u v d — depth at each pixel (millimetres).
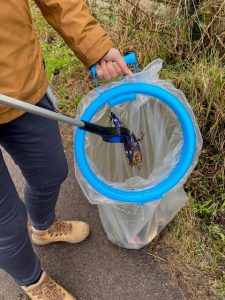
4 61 1157
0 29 1132
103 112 1566
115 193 1462
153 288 1769
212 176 2021
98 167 1702
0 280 1866
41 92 1337
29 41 1247
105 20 2547
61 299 1704
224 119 1994
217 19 2045
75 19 1343
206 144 2090
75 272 1858
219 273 1762
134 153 1569
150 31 2311
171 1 2203
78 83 2605
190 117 1470
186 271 1792
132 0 2359
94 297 1776
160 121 1598
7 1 1130
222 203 1948
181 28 2193
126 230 1714
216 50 2094
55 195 1671
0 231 1351
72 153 2314
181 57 2244
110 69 1433
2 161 1271
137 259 1860
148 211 1596
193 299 1711
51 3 1327
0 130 1354
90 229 1989
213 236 1870
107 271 1844
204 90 2033
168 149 1597
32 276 1609
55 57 2730
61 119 1268
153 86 1491
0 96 1096
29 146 1402
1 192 1277
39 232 1861
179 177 1461
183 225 1894
